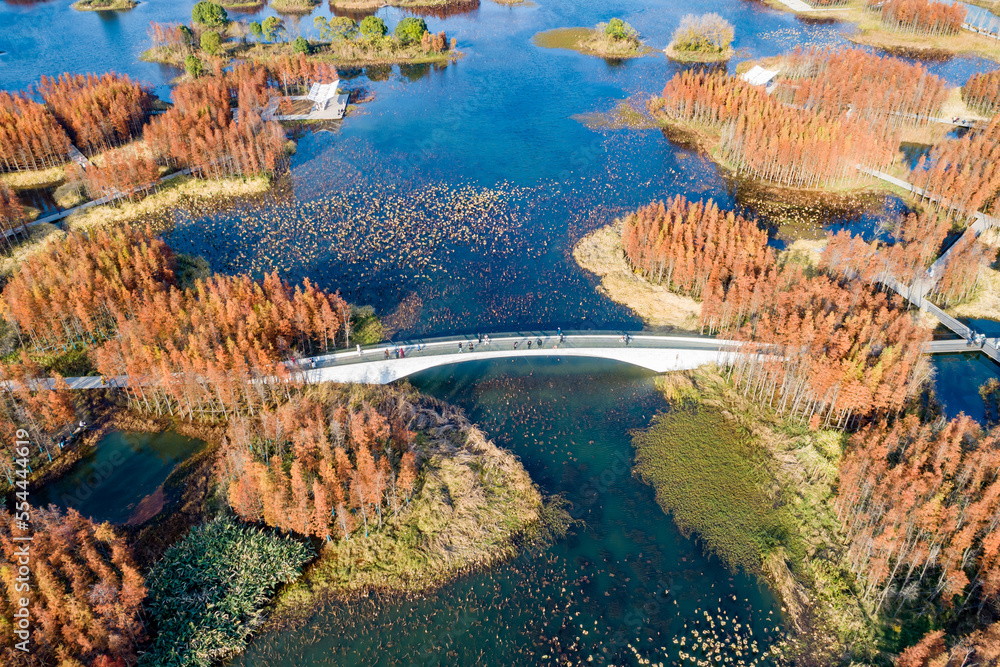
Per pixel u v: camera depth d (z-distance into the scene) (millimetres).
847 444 105500
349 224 164750
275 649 83062
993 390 119188
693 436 110688
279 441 103875
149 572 88125
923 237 142750
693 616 87062
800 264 147500
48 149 183500
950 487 93062
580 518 98812
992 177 160500
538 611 87625
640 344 124688
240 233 161875
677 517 98938
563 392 119125
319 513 89250
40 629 76438
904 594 85625
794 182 182000
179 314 119000
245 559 89812
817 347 107500
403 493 97688
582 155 198250
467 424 111500
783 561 92000
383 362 119500
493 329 131875
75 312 121750
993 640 73500
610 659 82625
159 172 182875
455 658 82688
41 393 105188
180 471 103625
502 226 164250
